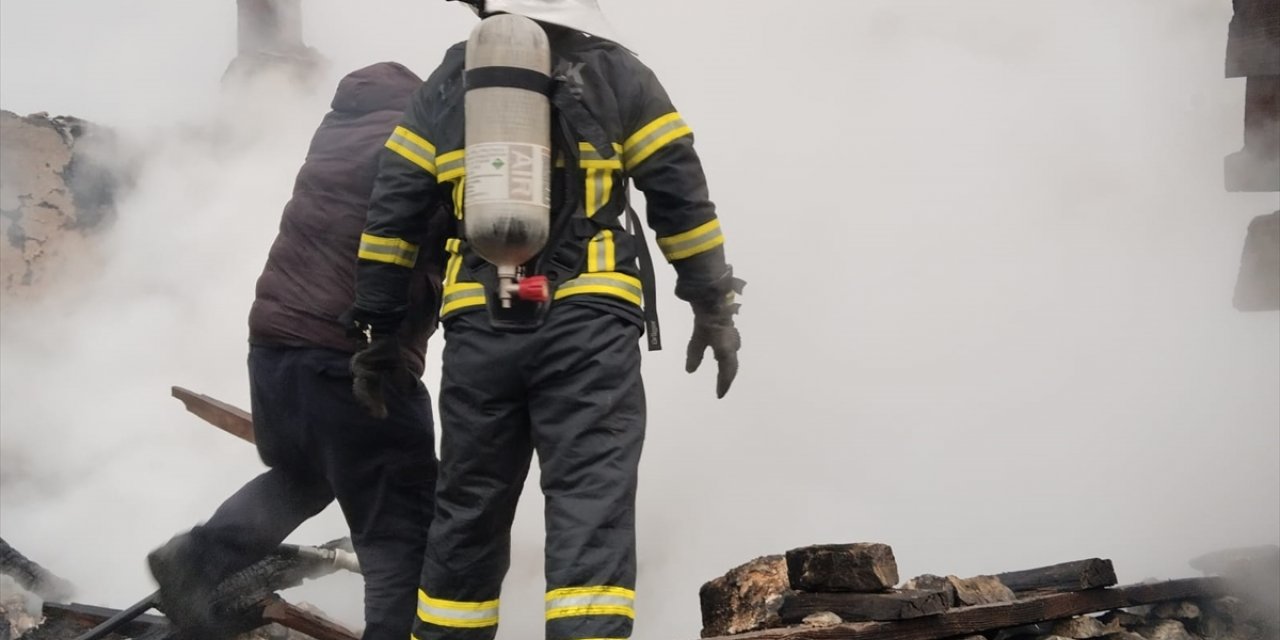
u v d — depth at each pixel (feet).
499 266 7.86
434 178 8.52
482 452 8.24
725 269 8.49
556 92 8.05
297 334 10.14
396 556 10.16
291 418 10.38
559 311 8.04
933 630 9.58
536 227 7.77
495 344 8.09
